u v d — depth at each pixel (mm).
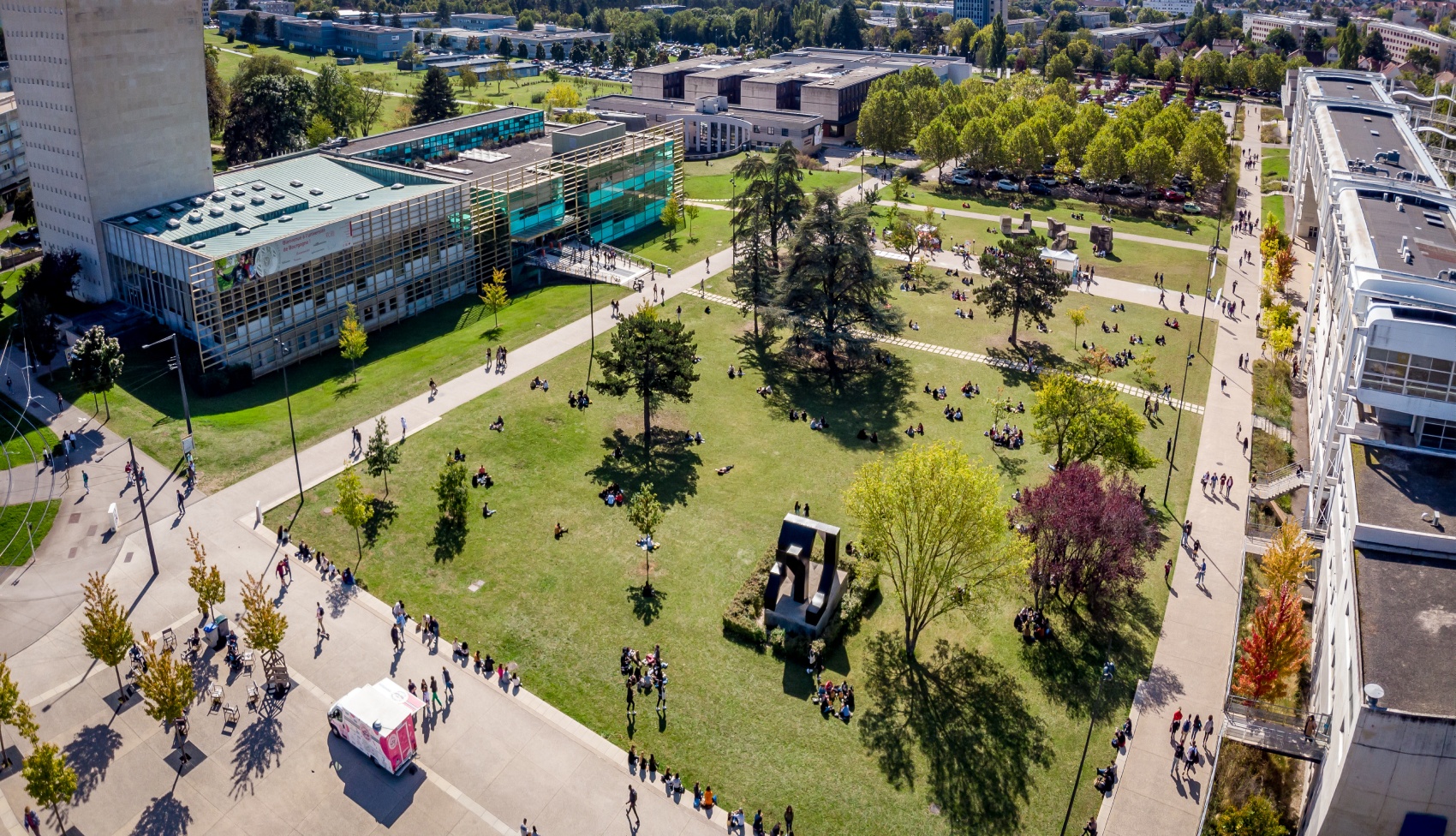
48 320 115125
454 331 129750
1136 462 89750
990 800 63781
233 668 71688
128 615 75812
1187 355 128125
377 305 128625
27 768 57062
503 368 117875
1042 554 78500
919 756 66938
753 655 75375
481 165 159375
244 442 99688
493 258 145250
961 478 71062
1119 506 76875
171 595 78750
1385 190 115000
